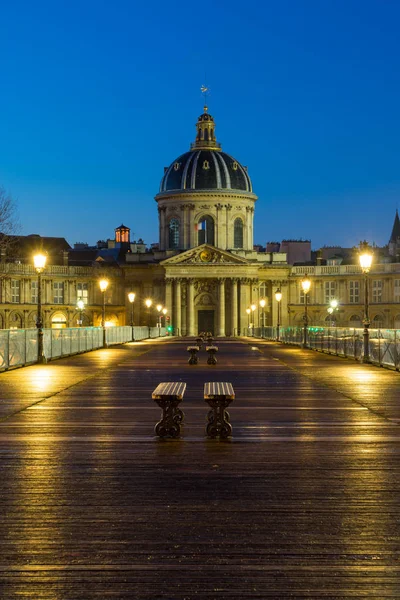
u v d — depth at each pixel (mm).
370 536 5992
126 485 7613
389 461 8773
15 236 90000
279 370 23672
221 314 90062
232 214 94438
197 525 6270
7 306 86688
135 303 93562
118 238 116312
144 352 37156
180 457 9000
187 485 7609
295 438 10289
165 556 5559
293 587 5027
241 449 9500
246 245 95500
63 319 91000
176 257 89688
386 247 108188
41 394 16000
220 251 89812
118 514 6590
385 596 4910
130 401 14695
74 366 25641
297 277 93688
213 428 10227
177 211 94812
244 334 89750
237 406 13930
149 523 6324
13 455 9133
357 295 92250
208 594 4926
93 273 92812
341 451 9375
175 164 96375
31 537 5980
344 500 7043
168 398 10156
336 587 5031
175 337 80000
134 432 10812
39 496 7199
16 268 88312
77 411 13125
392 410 13281
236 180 95312
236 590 4980
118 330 50688
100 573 5250
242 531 6113
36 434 10633
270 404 14242
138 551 5656
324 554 5602
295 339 48031
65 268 91688
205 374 21938
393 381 19391
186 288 90812
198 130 99750
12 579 5164
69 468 8398
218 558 5516
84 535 6020
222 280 90062
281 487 7523
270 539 5918
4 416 12461
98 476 8008
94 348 40656
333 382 19109
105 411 13125
